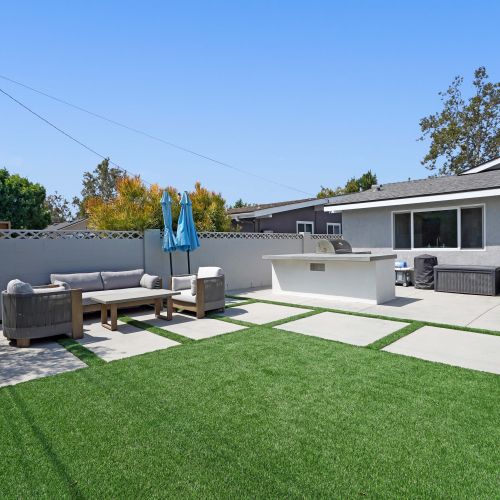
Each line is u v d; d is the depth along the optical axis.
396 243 12.63
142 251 10.12
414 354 5.00
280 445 2.88
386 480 2.46
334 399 3.65
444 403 3.52
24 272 8.07
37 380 4.26
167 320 7.47
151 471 2.58
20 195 19.69
